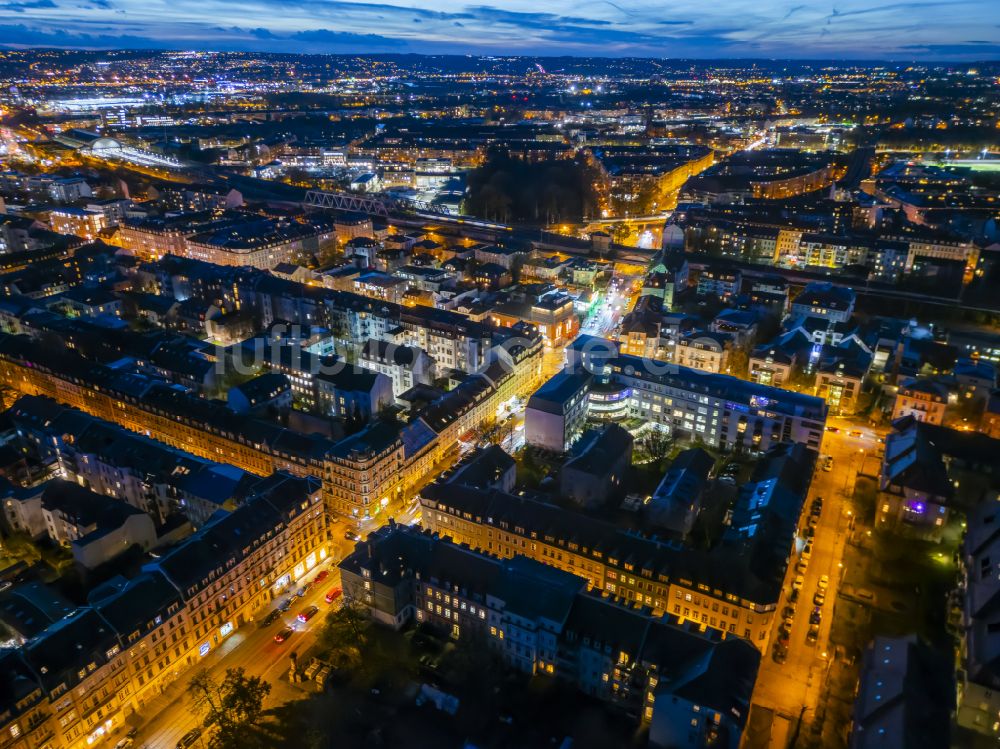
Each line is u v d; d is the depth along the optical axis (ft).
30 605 545.85
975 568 575.38
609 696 512.22
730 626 553.23
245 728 482.69
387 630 585.22
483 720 502.38
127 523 655.35
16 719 435.53
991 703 471.62
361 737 488.02
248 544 592.60
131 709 511.81
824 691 523.70
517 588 534.37
